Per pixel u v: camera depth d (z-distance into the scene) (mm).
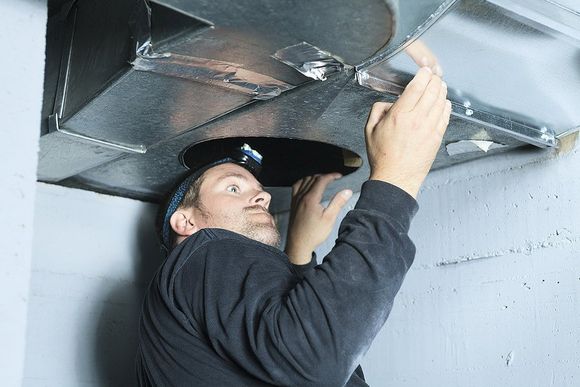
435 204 2084
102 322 2189
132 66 1338
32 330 2051
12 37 1261
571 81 1498
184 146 1854
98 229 2246
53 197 2174
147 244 2340
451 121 1686
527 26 1303
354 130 1746
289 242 2102
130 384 2207
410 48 1346
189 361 1480
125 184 2207
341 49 1297
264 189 2064
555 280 1771
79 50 1604
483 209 1962
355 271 1284
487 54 1387
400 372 2066
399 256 1310
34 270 2092
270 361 1296
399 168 1369
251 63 1346
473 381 1893
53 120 1642
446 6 1236
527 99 1590
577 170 1773
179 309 1498
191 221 1863
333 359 1256
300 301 1288
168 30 1249
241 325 1354
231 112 1633
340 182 2191
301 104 1572
